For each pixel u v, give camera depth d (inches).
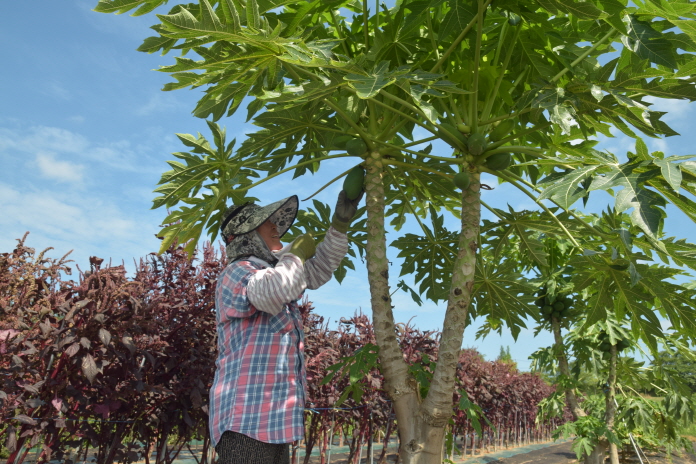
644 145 94.5
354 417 254.8
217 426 73.9
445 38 117.0
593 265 133.5
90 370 110.1
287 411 74.6
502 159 114.7
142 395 140.9
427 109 87.6
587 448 259.8
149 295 153.9
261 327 78.2
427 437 104.0
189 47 87.6
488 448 490.6
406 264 161.2
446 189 153.4
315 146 146.7
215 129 130.0
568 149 145.4
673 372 275.9
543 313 278.2
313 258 106.7
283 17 118.1
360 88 83.2
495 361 513.0
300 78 109.6
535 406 616.1
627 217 189.0
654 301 137.6
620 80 104.2
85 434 121.6
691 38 102.7
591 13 99.4
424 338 273.3
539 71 130.6
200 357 151.3
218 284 84.8
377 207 118.1
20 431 113.1
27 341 112.0
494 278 146.9
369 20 132.5
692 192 96.6
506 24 118.7
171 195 133.3
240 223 89.1
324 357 228.4
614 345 281.0
